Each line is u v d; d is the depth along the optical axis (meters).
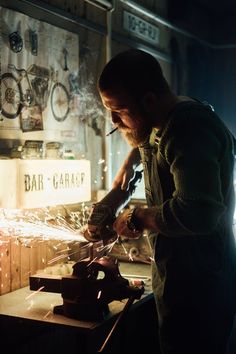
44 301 2.22
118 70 1.60
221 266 1.68
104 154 3.45
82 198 2.74
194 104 1.61
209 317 1.67
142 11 3.92
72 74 3.06
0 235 2.41
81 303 1.94
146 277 2.59
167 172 1.66
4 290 2.43
